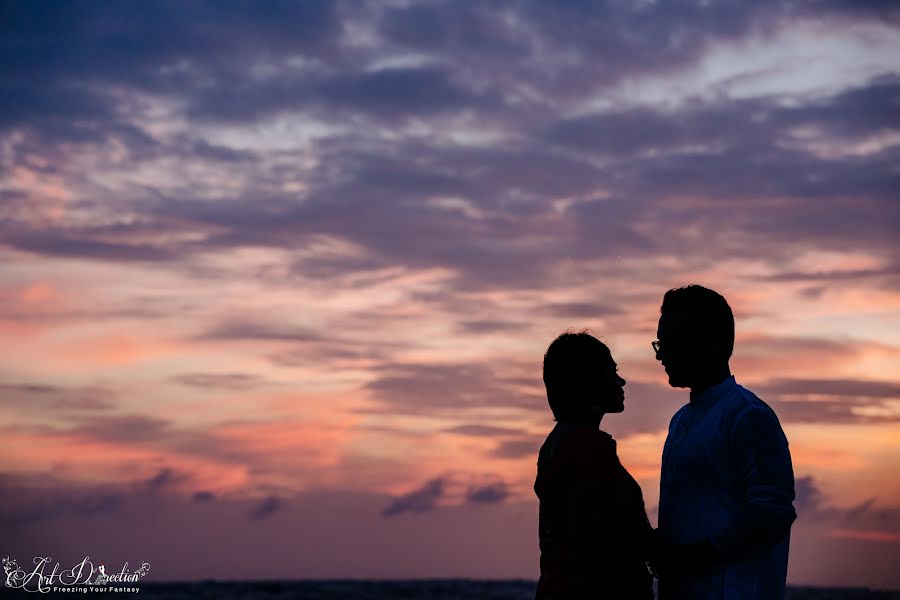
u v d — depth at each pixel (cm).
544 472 323
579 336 336
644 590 311
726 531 305
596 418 332
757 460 310
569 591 304
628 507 308
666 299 343
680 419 338
